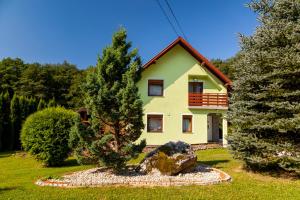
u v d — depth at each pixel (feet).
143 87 78.48
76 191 29.58
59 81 176.55
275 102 37.01
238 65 41.86
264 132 39.88
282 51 37.06
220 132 95.55
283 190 30.76
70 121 52.06
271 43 39.14
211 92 81.35
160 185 32.01
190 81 81.76
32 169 48.49
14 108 97.55
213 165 45.80
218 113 78.18
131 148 36.50
